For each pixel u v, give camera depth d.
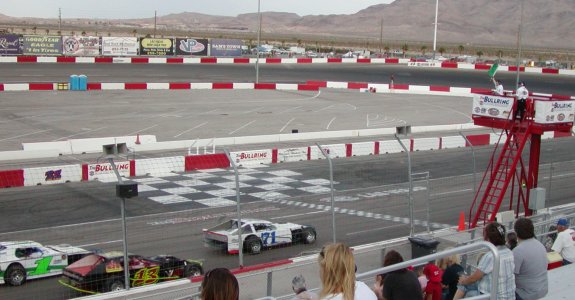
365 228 20.47
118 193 13.00
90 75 71.19
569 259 11.59
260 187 27.59
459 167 33.72
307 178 29.72
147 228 20.05
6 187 25.84
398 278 7.19
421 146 38.78
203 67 86.06
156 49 91.94
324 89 69.81
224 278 5.25
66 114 47.28
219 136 41.06
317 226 21.00
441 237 17.20
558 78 87.50
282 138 39.91
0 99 52.78
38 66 77.56
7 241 16.78
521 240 8.10
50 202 24.16
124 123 44.56
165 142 35.88
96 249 17.33
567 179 31.56
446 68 98.25
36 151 33.00
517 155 20.61
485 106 22.19
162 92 61.38
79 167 27.72
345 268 5.44
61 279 15.92
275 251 18.92
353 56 124.88
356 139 41.50
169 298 13.53
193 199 25.27
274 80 74.25
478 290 8.27
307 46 167.62
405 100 63.66
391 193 21.25
